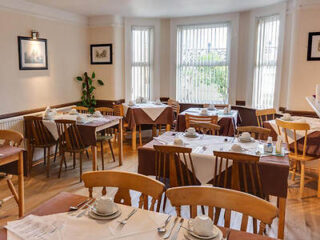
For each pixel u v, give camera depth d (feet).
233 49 19.31
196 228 4.22
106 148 17.76
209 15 19.49
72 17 18.28
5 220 9.26
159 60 21.27
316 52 14.56
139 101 19.51
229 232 4.39
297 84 15.21
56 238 4.13
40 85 15.98
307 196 11.03
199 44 20.22
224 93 20.17
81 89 19.67
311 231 8.69
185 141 10.04
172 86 21.38
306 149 11.34
